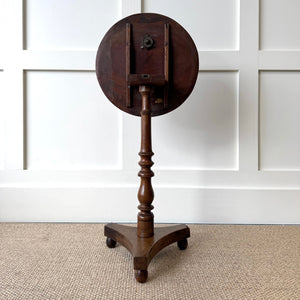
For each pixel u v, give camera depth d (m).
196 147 1.12
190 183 1.11
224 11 1.11
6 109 1.11
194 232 1.01
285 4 1.11
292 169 1.12
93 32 1.13
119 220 1.11
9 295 0.61
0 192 1.10
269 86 1.12
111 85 0.82
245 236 0.97
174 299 0.60
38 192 1.11
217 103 1.12
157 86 0.79
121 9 1.11
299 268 0.74
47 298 0.60
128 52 0.79
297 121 1.12
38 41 1.13
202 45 1.12
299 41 1.11
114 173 1.12
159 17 0.81
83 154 1.13
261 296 0.61
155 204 1.10
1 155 1.13
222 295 0.61
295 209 1.10
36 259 0.79
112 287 0.65
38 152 1.13
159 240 0.77
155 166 1.13
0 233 0.98
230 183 1.11
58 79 1.12
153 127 1.12
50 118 1.13
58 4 1.12
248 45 1.10
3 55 1.10
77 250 0.85
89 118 1.13
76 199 1.11
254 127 1.11
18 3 1.10
